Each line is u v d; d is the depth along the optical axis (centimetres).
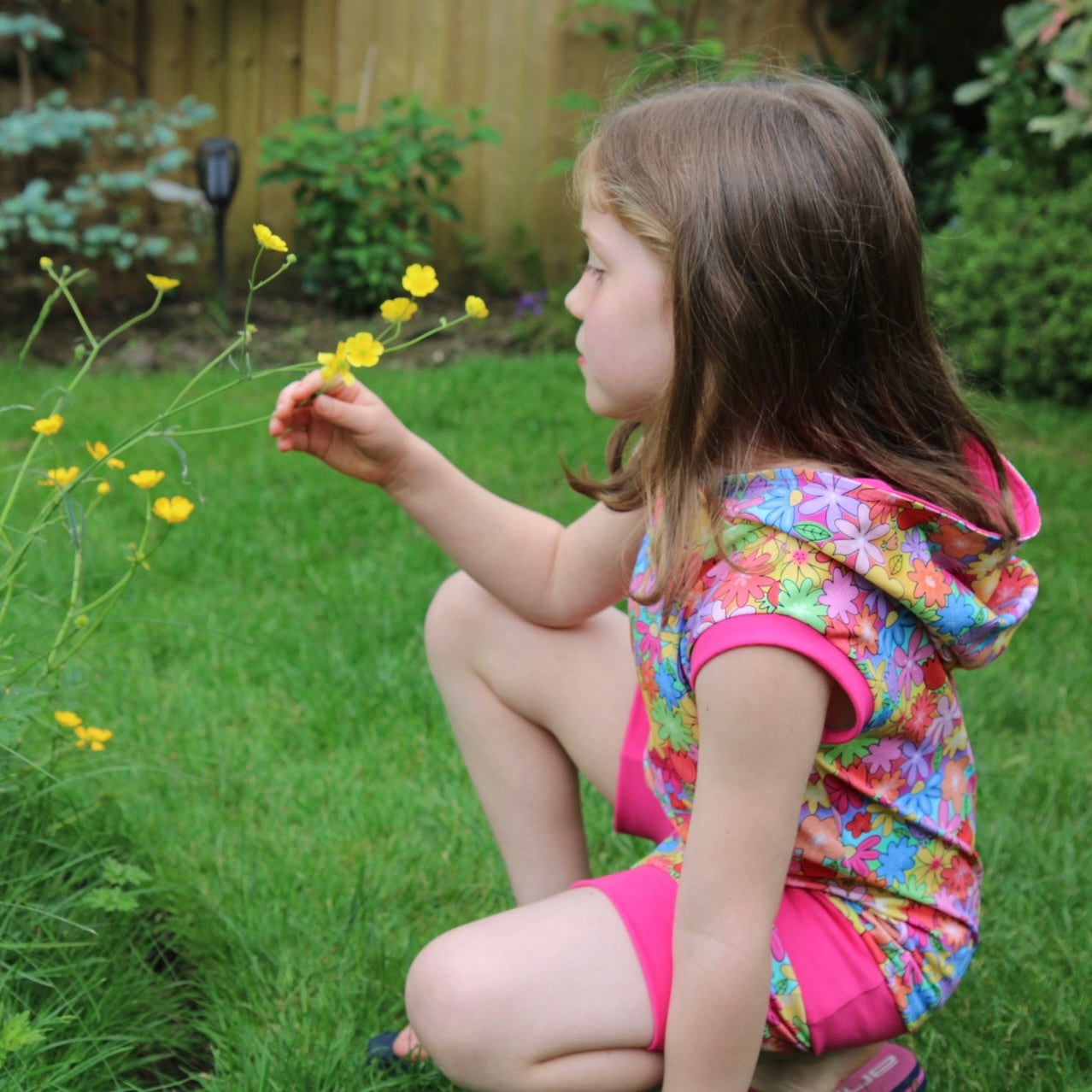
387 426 150
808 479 119
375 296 590
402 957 172
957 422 132
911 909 131
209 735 226
